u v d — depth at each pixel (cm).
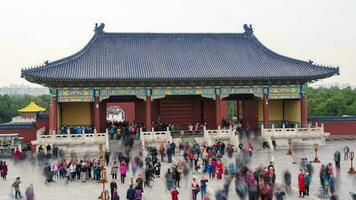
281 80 7075
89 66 6906
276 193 3089
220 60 7438
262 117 7644
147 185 3981
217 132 6331
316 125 6819
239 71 7062
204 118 7531
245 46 7906
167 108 7462
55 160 5397
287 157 5559
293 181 4109
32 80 6456
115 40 7650
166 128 6700
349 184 3941
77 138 5962
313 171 4322
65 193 3781
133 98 7419
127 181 4250
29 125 7075
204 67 7162
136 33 7756
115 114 10425
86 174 4384
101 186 4078
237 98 7656
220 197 3128
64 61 6925
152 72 6862
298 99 7288
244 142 6425
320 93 16838
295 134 6500
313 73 7012
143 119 7419
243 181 3325
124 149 5891
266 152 6006
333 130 7688
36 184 4234
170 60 7331
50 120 6912
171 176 3834
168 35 7862
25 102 19812
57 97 6650
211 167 4362
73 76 6481
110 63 7075
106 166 5038
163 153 5328
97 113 6725
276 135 6444
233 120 8281
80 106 7175
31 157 5500
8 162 5738
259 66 7288
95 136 5994
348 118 7738
